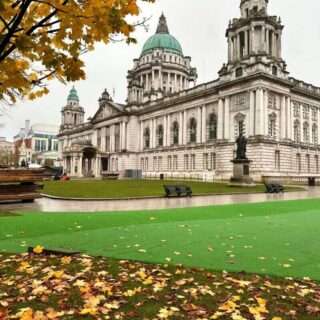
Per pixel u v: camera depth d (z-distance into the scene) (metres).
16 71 4.99
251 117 59.38
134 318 4.74
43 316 4.68
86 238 10.34
